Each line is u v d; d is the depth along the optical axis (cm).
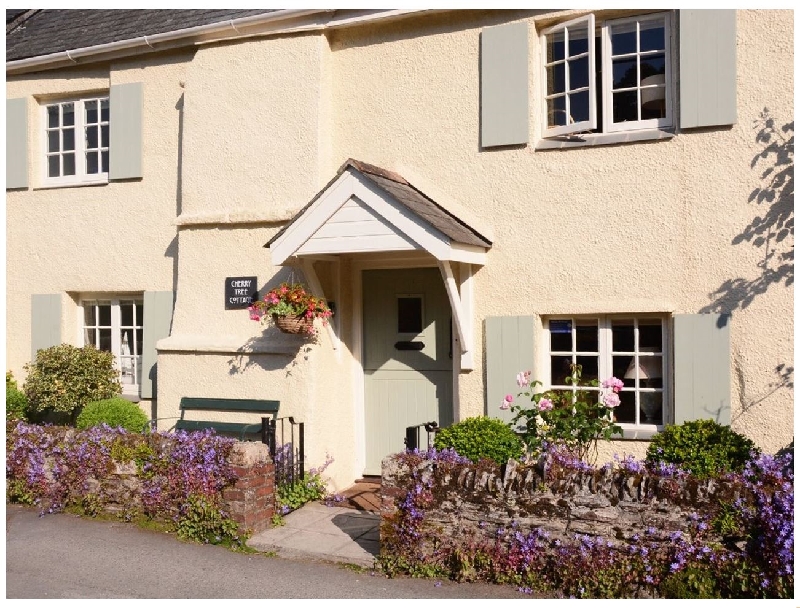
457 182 836
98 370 1015
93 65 1068
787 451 693
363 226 763
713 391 717
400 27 870
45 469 830
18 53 1107
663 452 626
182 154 953
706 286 727
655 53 768
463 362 812
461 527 626
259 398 876
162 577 638
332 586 614
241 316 909
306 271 824
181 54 1008
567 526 593
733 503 552
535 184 798
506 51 809
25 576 643
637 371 763
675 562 559
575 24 781
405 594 593
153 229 1023
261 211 894
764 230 707
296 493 807
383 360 916
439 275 886
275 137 902
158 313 1004
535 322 791
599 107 802
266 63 911
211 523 720
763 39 709
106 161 1085
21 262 1107
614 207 764
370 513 791
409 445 723
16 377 1107
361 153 887
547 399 671
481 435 674
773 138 705
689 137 736
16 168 1103
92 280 1059
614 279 762
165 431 824
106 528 762
